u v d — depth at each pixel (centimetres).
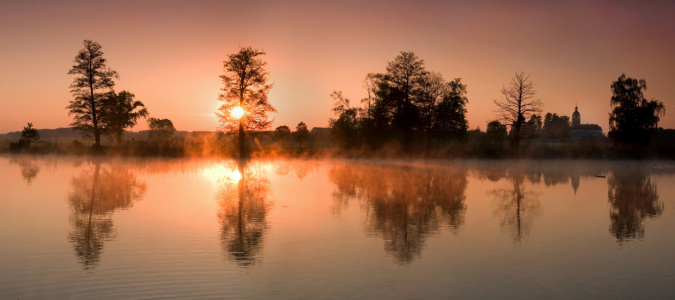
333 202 1952
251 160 5153
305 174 3344
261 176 3117
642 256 1152
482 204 1980
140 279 929
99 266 1010
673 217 1719
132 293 855
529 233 1407
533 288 910
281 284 908
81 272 971
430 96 6738
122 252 1117
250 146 5878
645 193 2488
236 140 5784
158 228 1386
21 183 2512
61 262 1038
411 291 884
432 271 1010
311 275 970
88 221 1484
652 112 7450
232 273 973
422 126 6275
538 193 2419
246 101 5531
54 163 4144
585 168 4544
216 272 981
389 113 6394
